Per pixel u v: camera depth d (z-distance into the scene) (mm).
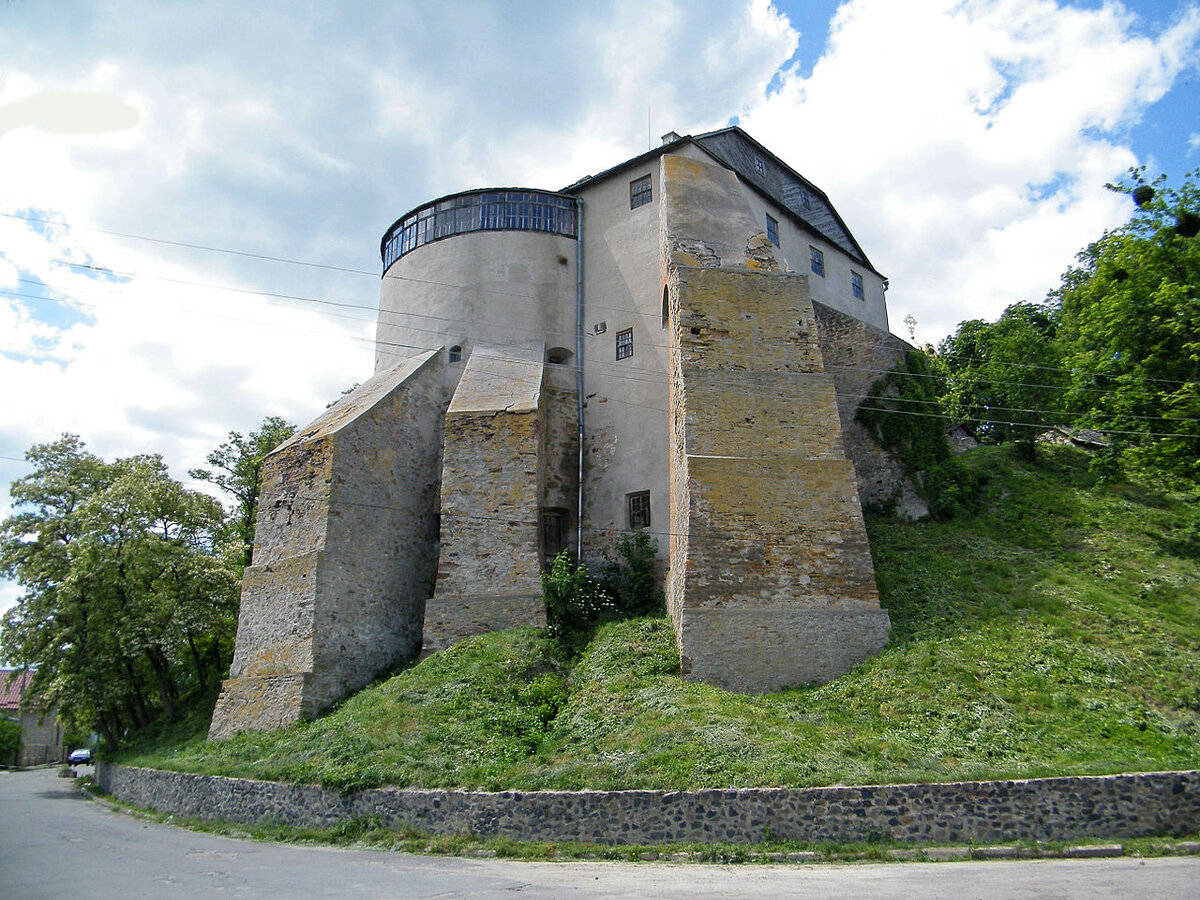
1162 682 15234
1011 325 32844
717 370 20344
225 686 21844
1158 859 10812
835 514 18750
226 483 35688
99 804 24109
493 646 19688
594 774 13875
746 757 13586
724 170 25828
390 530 23750
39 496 30375
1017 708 14773
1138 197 23641
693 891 9516
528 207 29281
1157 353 22891
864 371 26906
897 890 9227
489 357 26516
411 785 14828
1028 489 25453
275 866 11930
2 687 59594
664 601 21875
